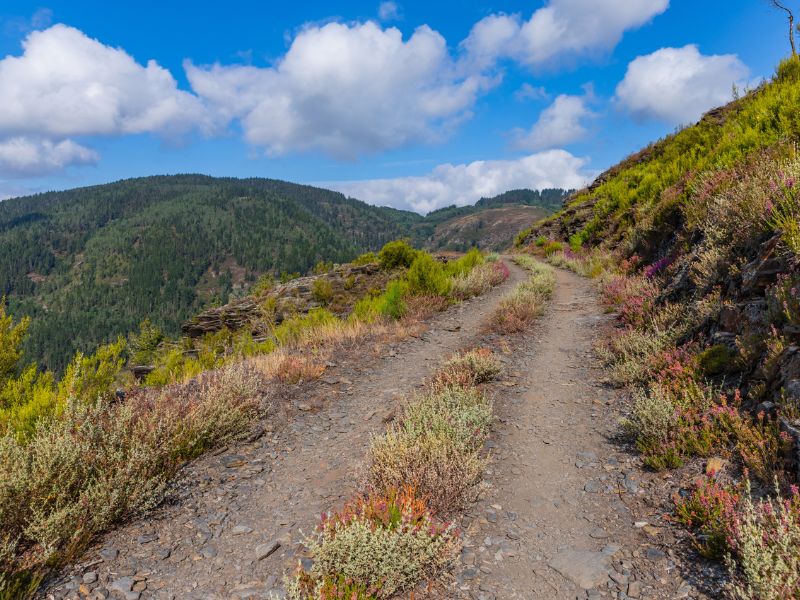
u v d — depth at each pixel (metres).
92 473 4.49
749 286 6.30
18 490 3.84
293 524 4.21
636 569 3.34
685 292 8.92
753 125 13.97
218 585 3.39
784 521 3.09
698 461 4.56
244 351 12.16
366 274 28.52
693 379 5.94
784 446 3.91
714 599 2.92
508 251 47.84
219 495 4.79
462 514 4.22
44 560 3.44
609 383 7.47
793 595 2.63
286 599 3.18
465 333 11.97
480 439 5.63
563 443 5.62
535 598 3.15
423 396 6.88
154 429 5.26
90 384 6.78
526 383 7.91
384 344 11.25
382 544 3.25
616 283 14.12
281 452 5.88
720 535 3.29
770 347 4.97
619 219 25.09
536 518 4.13
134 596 3.27
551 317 13.07
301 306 24.36
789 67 17.97
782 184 6.79
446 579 3.39
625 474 4.72
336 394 8.06
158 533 4.09
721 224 8.62
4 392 6.50
